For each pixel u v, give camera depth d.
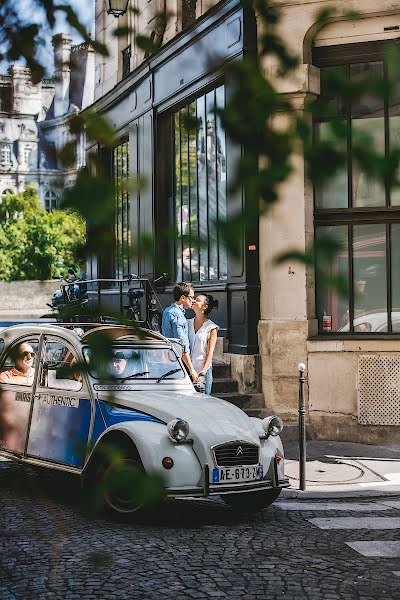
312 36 11.70
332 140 1.38
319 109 1.43
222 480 6.98
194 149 13.75
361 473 9.68
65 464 7.44
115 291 16.56
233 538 6.54
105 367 1.72
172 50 13.92
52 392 7.75
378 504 8.26
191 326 10.62
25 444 7.97
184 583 5.28
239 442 7.10
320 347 11.75
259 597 5.01
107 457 1.94
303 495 8.54
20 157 125.81
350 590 5.19
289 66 1.55
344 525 7.13
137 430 6.89
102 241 1.45
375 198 11.77
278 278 11.91
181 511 7.62
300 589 5.19
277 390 11.90
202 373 10.38
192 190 13.91
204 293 13.23
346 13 1.60
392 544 6.43
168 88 14.25
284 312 11.90
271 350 11.91
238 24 11.70
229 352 12.62
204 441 6.94
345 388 11.65
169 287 14.44
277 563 5.81
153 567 5.63
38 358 8.02
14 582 5.26
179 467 6.83
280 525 7.11
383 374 11.46
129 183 1.45
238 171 1.42
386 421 11.42
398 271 11.74
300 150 1.40
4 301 30.36
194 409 7.27
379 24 11.59
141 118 15.52
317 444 11.45
